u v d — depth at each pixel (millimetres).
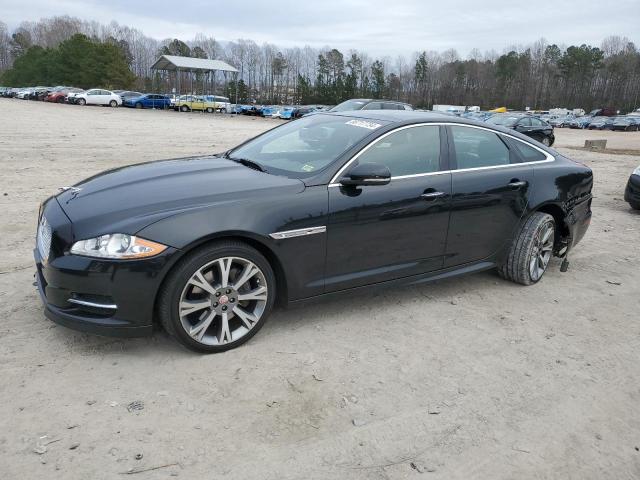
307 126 4605
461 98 122625
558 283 5242
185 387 3105
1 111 30641
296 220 3568
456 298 4699
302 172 3865
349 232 3818
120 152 13578
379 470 2580
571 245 5457
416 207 4109
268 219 3465
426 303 4547
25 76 98875
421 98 122625
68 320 3221
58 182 8812
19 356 3309
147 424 2773
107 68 81625
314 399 3082
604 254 6355
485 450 2773
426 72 125438
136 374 3203
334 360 3516
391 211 3982
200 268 3275
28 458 2486
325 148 4062
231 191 3523
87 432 2684
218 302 3412
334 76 112375
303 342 3723
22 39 133375
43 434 2648
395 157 4109
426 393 3225
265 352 3549
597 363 3727
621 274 5637
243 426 2812
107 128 22016
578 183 5262
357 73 112188
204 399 3010
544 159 5137
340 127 4332
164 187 3582
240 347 3588
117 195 3490
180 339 3334
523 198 4801
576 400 3266
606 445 2887
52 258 3217
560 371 3584
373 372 3408
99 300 3168
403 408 3064
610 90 124875
